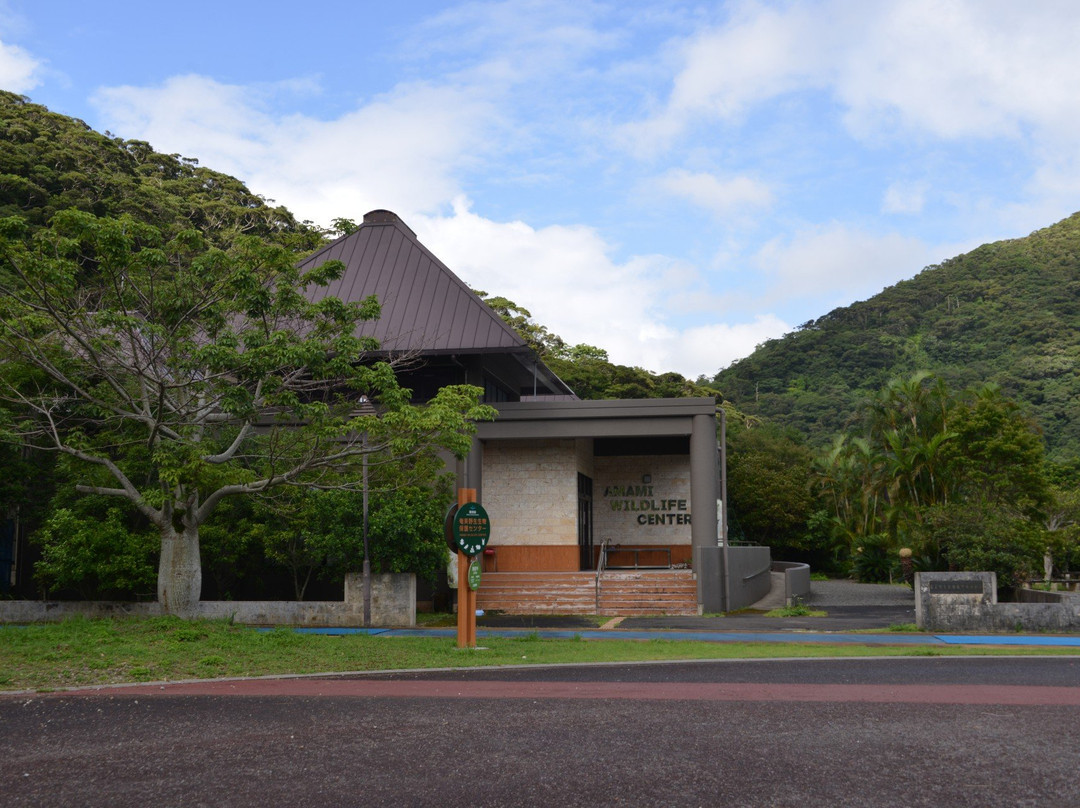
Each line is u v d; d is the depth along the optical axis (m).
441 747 8.84
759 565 31.94
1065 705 11.09
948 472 39.56
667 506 38.19
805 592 32.56
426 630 22.88
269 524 25.62
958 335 147.50
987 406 36.53
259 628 22.08
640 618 26.44
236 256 19.86
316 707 11.12
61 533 23.34
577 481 33.59
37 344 18.86
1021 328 138.88
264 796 7.24
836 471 56.47
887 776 7.71
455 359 31.34
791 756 8.41
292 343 19.42
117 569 22.86
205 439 22.77
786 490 51.66
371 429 20.02
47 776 7.87
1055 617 21.69
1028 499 35.41
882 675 14.17
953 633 21.75
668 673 14.47
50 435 21.80
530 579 30.28
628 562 38.19
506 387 37.72
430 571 25.67
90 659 14.69
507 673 14.57
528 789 7.37
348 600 23.95
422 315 31.64
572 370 67.25
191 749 8.82
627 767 8.03
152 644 16.38
